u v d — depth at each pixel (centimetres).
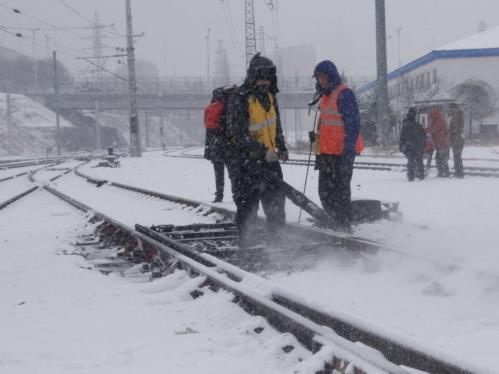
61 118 10200
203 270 608
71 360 421
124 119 13088
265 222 934
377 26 3481
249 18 7844
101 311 551
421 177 1752
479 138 4700
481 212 1054
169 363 404
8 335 490
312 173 2314
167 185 2061
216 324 495
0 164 4700
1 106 9412
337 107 841
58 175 3055
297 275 666
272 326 462
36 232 1140
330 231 801
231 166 798
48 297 616
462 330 448
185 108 9625
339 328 428
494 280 528
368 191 1498
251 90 779
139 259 815
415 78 5741
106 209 1434
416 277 600
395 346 371
